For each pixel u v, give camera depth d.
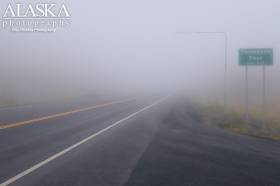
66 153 11.77
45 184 8.27
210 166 10.71
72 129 17.62
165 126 20.45
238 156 12.40
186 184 8.69
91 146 13.20
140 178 9.05
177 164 10.79
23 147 12.46
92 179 8.81
